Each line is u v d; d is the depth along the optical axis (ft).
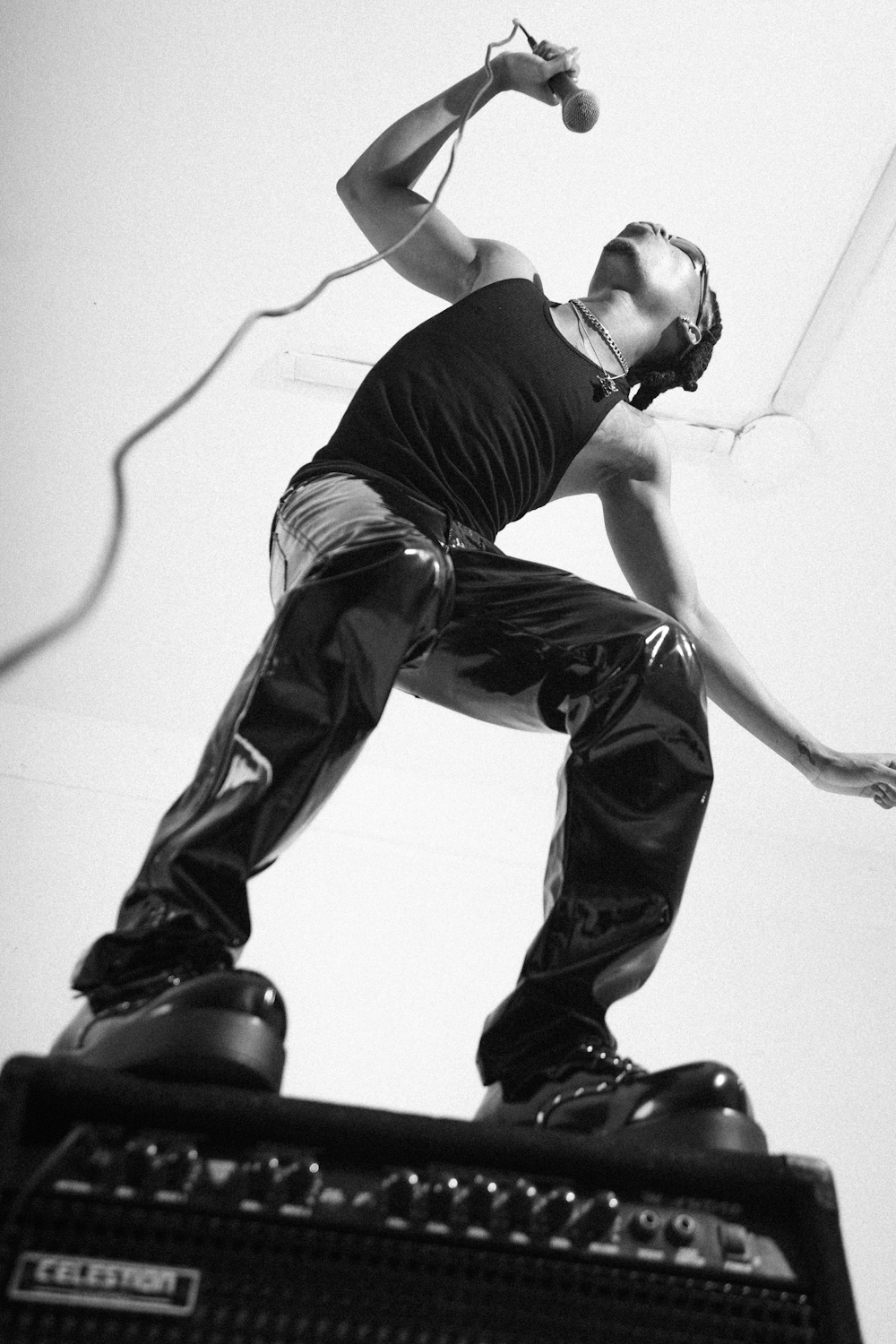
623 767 4.24
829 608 10.53
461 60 8.67
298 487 4.86
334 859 10.07
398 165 5.88
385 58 8.64
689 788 4.22
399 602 4.11
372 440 4.92
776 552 10.32
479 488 4.96
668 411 9.74
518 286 5.54
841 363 9.45
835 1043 9.77
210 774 3.80
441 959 9.51
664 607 5.65
